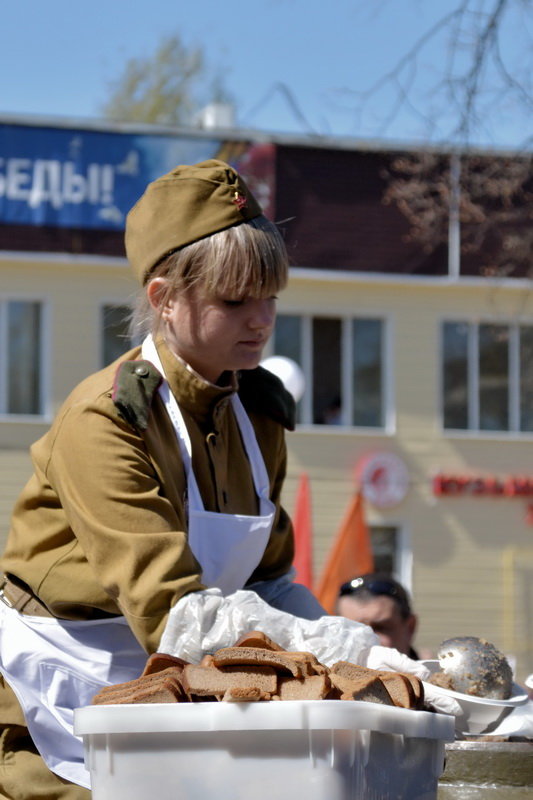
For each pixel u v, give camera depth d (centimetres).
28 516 346
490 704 337
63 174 2717
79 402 331
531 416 2962
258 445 383
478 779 331
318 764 254
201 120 3064
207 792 258
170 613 298
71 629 342
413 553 2889
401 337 2897
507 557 2920
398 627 661
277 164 2792
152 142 2734
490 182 2202
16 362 2725
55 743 336
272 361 980
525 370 2955
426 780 285
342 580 1698
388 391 2897
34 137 2706
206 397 348
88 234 2728
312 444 2858
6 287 2720
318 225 2823
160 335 349
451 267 2872
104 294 2748
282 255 338
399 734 270
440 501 2909
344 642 303
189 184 335
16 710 345
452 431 2928
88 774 332
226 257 329
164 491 331
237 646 277
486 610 2914
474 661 342
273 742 256
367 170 2839
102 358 2744
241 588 358
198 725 258
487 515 2933
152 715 260
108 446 321
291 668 264
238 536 349
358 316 2892
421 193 2322
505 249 2514
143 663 342
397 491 2883
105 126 2725
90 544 316
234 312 337
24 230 2711
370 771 262
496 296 2919
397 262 2862
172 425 343
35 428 2717
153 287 342
